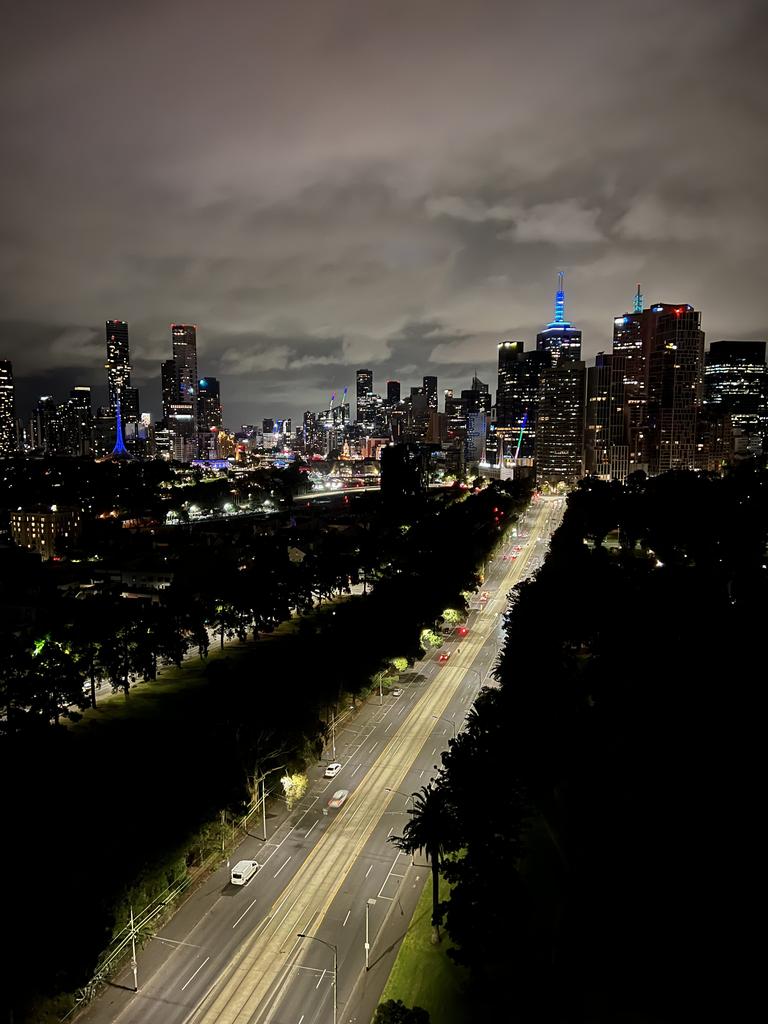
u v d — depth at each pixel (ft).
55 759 375.86
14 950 239.30
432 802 292.81
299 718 415.44
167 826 313.53
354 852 336.70
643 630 536.01
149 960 269.44
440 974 259.80
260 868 325.01
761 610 565.94
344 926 287.69
